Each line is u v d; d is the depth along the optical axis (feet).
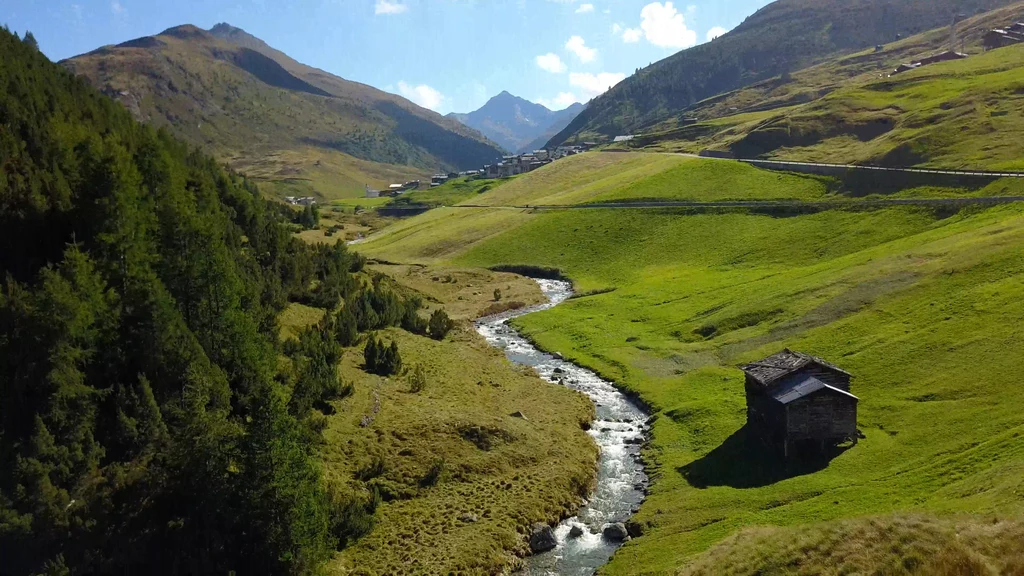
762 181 490.08
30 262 158.10
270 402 126.21
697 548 129.08
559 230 517.96
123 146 212.43
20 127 191.42
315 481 128.57
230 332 165.99
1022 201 311.06
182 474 126.00
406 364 241.96
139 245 161.99
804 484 148.56
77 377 129.39
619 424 214.48
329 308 279.90
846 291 263.29
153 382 145.48
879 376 195.31
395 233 645.10
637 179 588.09
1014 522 93.35
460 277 456.04
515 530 148.36
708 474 167.22
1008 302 207.00
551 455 182.60
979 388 171.12
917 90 590.14
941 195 359.66
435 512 152.25
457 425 185.88
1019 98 456.86
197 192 259.39
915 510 112.88
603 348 286.46
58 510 115.14
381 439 175.01
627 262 437.17
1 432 120.57
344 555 135.85
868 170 424.87
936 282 240.32
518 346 309.22
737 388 216.33
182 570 118.42
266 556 120.37
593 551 143.84
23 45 271.28
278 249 285.02
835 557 99.86
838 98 618.03
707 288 344.69
